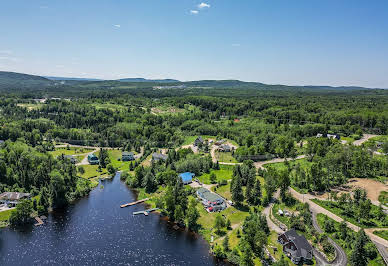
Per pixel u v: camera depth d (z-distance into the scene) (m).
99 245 102.75
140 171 164.12
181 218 119.50
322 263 90.62
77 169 182.38
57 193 133.50
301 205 127.38
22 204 116.25
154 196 148.25
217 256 97.38
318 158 184.88
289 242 95.31
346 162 168.25
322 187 145.12
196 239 108.75
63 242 104.00
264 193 143.00
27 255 95.69
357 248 89.38
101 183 168.25
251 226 99.69
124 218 124.44
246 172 157.75
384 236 102.94
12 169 145.00
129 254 97.94
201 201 136.62
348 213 120.56
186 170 172.50
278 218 118.62
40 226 114.94
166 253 99.06
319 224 113.31
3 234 108.12
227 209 129.00
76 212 128.75
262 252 92.31
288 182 135.50
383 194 136.50
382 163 168.38
